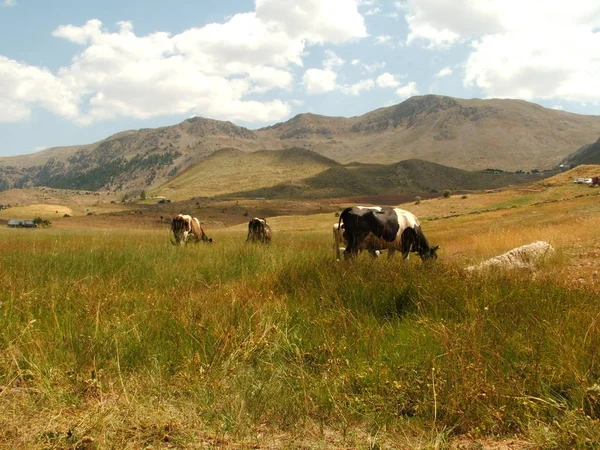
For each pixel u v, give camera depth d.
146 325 5.39
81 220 131.00
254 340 4.94
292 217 98.12
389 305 6.35
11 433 2.96
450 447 3.14
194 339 5.00
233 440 3.14
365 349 4.85
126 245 14.50
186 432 3.16
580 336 4.78
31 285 7.40
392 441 3.26
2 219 192.12
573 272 11.56
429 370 4.21
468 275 8.33
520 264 12.68
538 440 3.21
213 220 154.00
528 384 3.99
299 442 3.18
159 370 4.19
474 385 3.86
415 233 13.08
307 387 4.05
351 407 3.71
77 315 5.67
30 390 3.70
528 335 4.98
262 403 3.69
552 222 32.84
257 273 10.04
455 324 5.15
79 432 2.97
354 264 8.70
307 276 8.16
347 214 13.07
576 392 3.79
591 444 3.04
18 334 4.74
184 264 11.35
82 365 4.30
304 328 5.52
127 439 3.04
